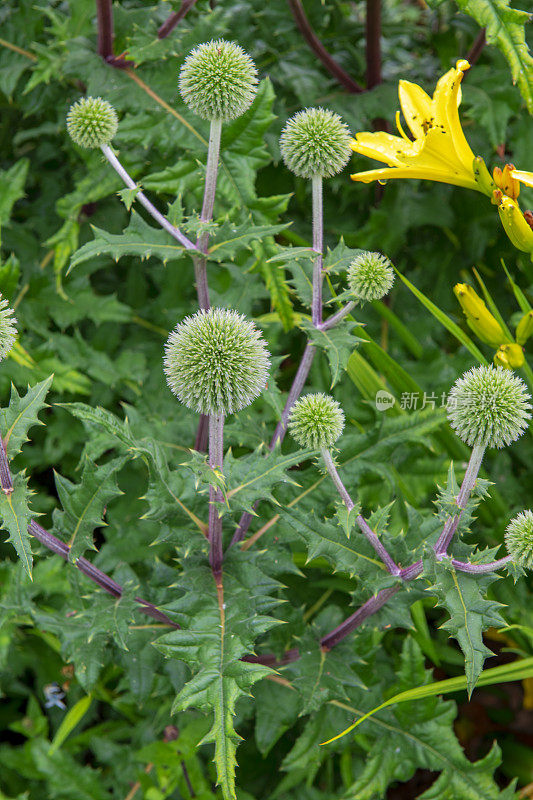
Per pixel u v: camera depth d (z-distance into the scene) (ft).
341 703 3.51
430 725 3.48
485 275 4.29
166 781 3.59
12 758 3.75
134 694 3.41
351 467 3.46
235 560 3.23
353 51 4.10
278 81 4.05
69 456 4.11
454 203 4.19
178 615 3.12
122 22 3.77
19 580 3.66
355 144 3.26
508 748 4.12
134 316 4.20
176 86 3.67
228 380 2.98
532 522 2.97
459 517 3.04
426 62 4.24
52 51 3.75
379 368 3.80
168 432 3.76
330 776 3.82
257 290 3.97
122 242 3.23
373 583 3.10
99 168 3.73
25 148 4.32
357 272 3.15
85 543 3.14
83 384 3.97
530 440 4.12
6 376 3.89
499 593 3.89
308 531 3.13
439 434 3.87
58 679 3.92
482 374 3.00
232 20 4.05
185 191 3.87
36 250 4.11
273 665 3.53
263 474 3.13
